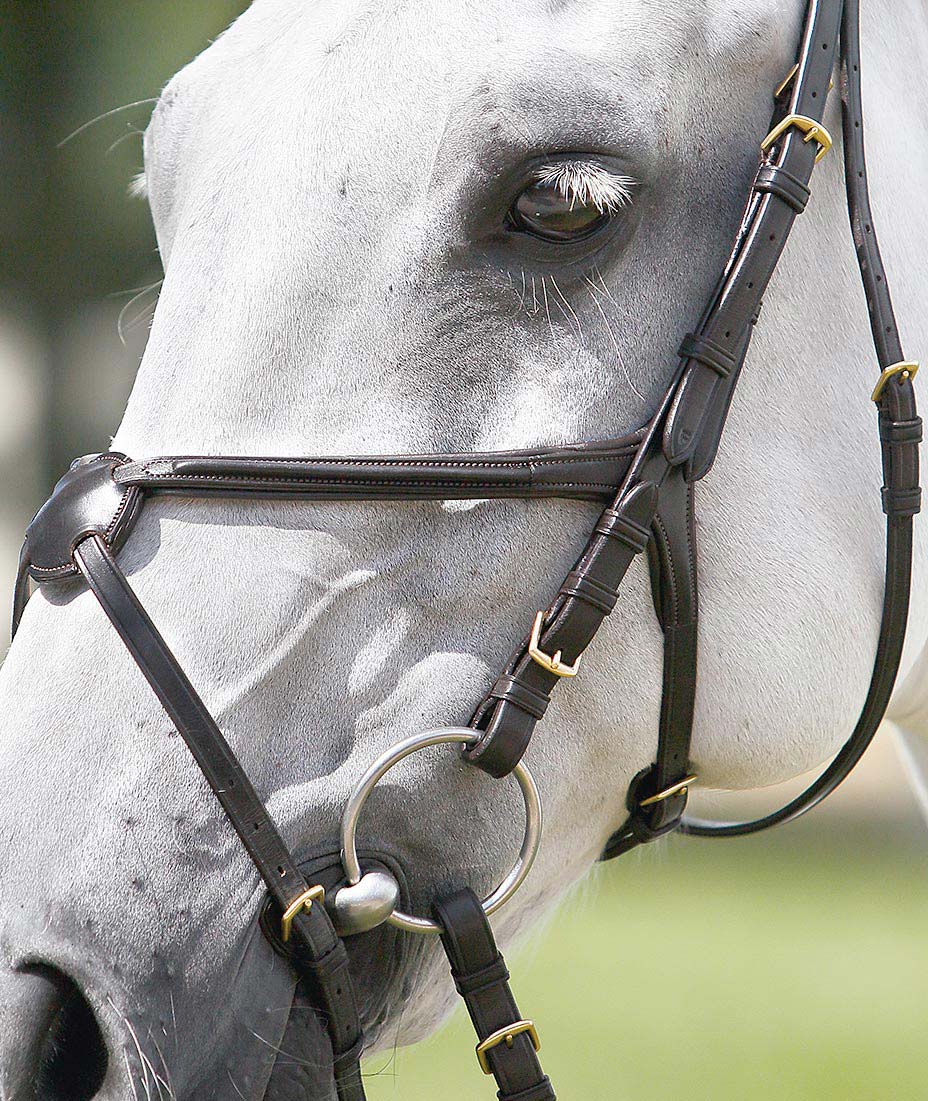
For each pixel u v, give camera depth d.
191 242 2.54
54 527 2.40
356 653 2.38
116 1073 2.21
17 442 14.50
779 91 2.59
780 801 10.99
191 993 2.27
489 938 2.43
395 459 2.35
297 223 2.42
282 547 2.37
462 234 2.40
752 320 2.48
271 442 2.39
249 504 2.37
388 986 2.51
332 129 2.44
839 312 2.67
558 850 2.64
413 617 2.40
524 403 2.42
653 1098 7.47
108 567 2.32
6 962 2.22
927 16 3.09
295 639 2.36
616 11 2.48
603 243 2.44
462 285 2.41
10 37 13.93
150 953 2.24
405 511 2.40
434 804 2.45
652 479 2.43
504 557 2.42
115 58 14.09
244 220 2.47
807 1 2.66
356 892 2.33
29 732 2.31
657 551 2.47
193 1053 2.27
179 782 2.28
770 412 2.60
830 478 2.65
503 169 2.38
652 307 2.48
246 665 2.34
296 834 2.34
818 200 2.65
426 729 2.40
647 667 2.54
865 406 2.70
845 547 2.65
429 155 2.40
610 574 2.41
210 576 2.35
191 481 2.35
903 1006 9.31
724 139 2.54
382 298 2.40
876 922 11.70
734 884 13.29
